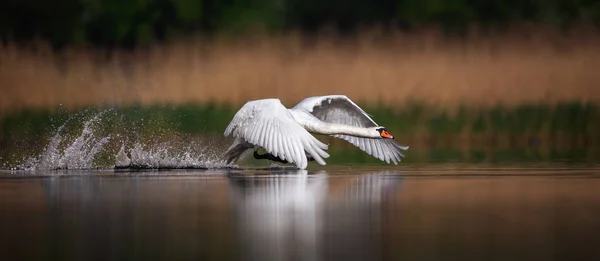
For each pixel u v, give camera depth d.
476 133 21.22
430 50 30.52
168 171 13.22
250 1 35.41
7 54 29.59
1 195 10.05
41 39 33.22
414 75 27.12
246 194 9.98
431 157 17.02
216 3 34.88
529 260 6.62
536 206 9.12
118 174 12.64
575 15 33.94
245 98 25.19
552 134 21.45
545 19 33.84
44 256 6.79
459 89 25.50
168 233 7.64
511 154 17.69
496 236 7.53
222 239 7.36
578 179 11.79
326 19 36.66
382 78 26.84
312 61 29.44
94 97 26.02
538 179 11.80
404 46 31.11
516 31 32.75
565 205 9.22
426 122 21.58
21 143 18.56
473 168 13.92
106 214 8.61
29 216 8.52
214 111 21.17
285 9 36.03
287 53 30.86
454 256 6.75
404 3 35.94
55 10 34.00
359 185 10.96
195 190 10.38
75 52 32.91
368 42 31.47
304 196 9.81
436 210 8.86
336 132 12.55
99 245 7.17
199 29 34.28
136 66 30.31
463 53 30.22
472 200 9.58
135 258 6.71
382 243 7.22
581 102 22.25
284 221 8.19
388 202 9.40
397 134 21.11
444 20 34.69
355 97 24.94
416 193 10.16
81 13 34.09
